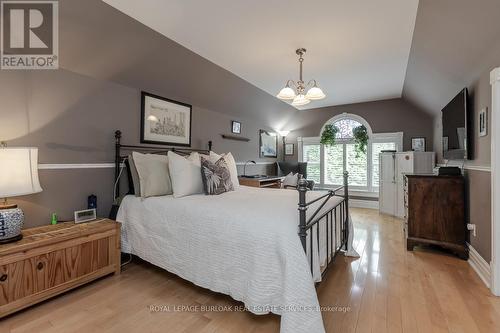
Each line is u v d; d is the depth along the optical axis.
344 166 5.91
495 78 2.00
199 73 3.34
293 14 2.19
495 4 1.67
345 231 2.78
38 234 1.97
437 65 2.94
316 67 3.44
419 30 2.42
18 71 2.14
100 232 2.21
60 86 2.40
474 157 2.59
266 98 4.84
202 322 1.67
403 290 2.07
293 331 1.38
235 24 2.34
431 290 2.07
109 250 2.29
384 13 2.17
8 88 2.09
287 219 1.67
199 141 4.02
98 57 2.47
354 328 1.60
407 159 4.64
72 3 1.95
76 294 2.02
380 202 5.04
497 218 2.00
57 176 2.39
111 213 2.69
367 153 5.64
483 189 2.34
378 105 5.48
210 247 1.87
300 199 1.56
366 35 2.56
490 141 2.17
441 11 1.99
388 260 2.69
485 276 2.23
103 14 2.10
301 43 2.73
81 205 2.57
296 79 3.91
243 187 3.25
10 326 1.62
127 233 2.49
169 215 2.18
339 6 2.08
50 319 1.70
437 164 4.52
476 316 1.72
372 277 2.30
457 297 1.96
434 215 2.89
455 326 1.62
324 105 5.88
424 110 4.90
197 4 2.03
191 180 2.54
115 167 2.85
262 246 1.60
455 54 2.49
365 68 3.48
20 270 1.73
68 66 2.42
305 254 1.53
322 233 2.02
